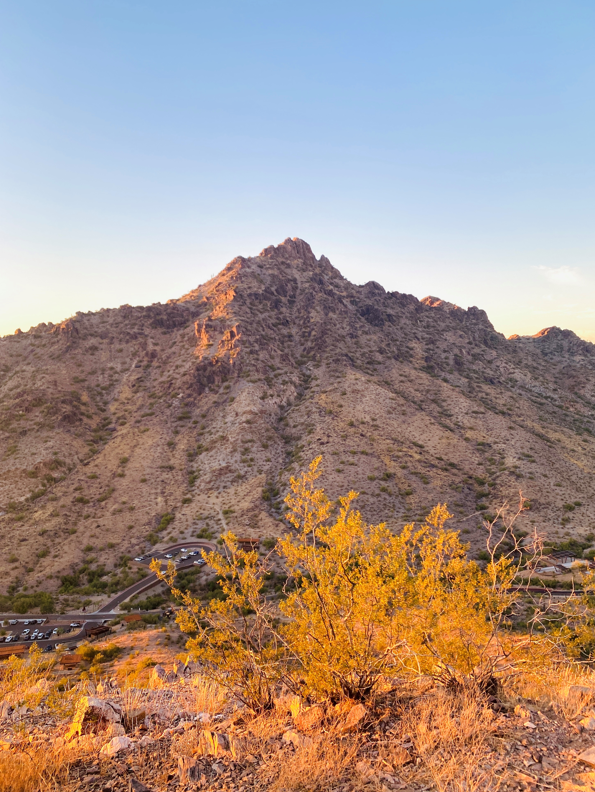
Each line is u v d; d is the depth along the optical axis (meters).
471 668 6.15
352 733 5.09
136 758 4.65
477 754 4.35
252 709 6.45
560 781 3.90
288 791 3.93
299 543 7.20
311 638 6.44
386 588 6.24
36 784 4.14
